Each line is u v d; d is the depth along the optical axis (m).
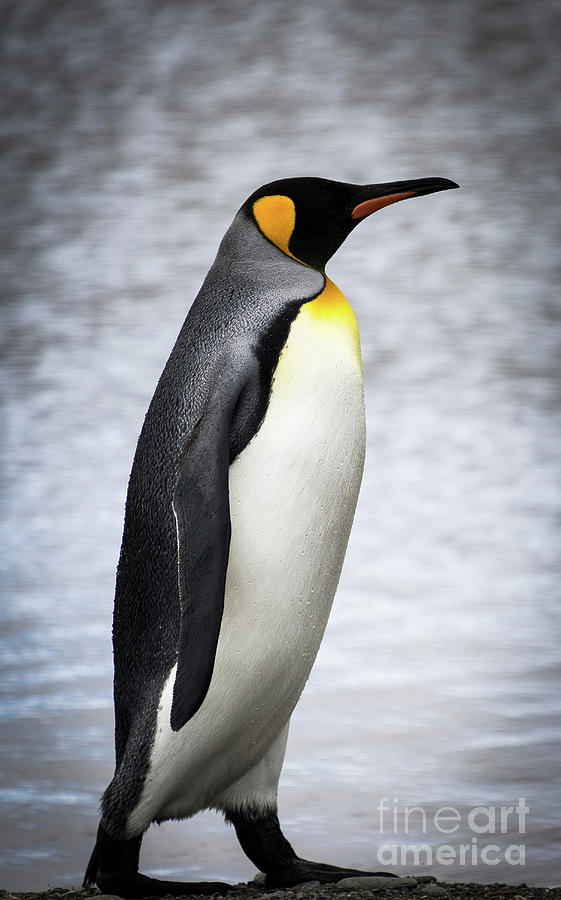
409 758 9.34
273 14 79.00
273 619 5.91
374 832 8.02
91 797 8.68
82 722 10.18
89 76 72.06
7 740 9.73
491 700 10.73
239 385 5.85
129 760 5.83
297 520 5.89
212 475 5.66
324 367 5.98
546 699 10.71
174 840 8.20
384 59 73.06
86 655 12.16
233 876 7.46
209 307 6.23
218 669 5.85
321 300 6.18
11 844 7.86
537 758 9.27
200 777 6.07
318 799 8.59
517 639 12.78
